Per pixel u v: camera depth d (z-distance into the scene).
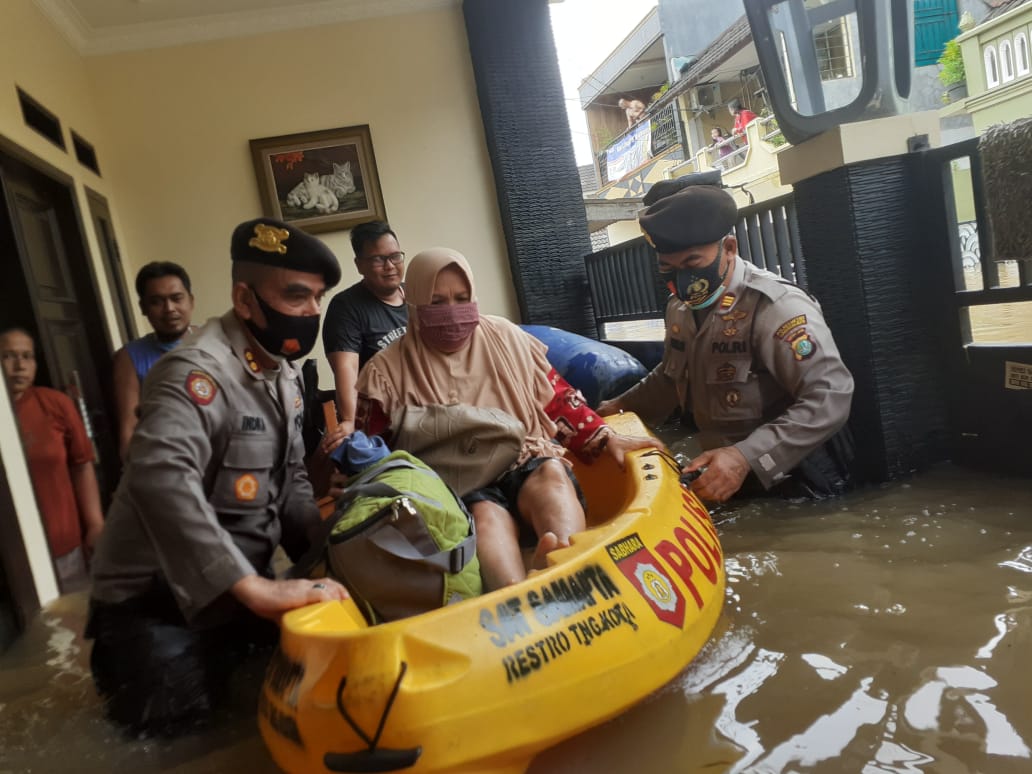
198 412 2.13
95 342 5.66
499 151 7.46
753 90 16.34
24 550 3.34
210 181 7.27
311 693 1.56
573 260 7.71
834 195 3.43
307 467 2.97
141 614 2.24
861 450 3.54
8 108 4.71
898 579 2.43
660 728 1.80
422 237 7.64
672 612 1.96
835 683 1.89
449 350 2.75
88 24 6.74
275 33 7.29
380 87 7.49
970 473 3.36
